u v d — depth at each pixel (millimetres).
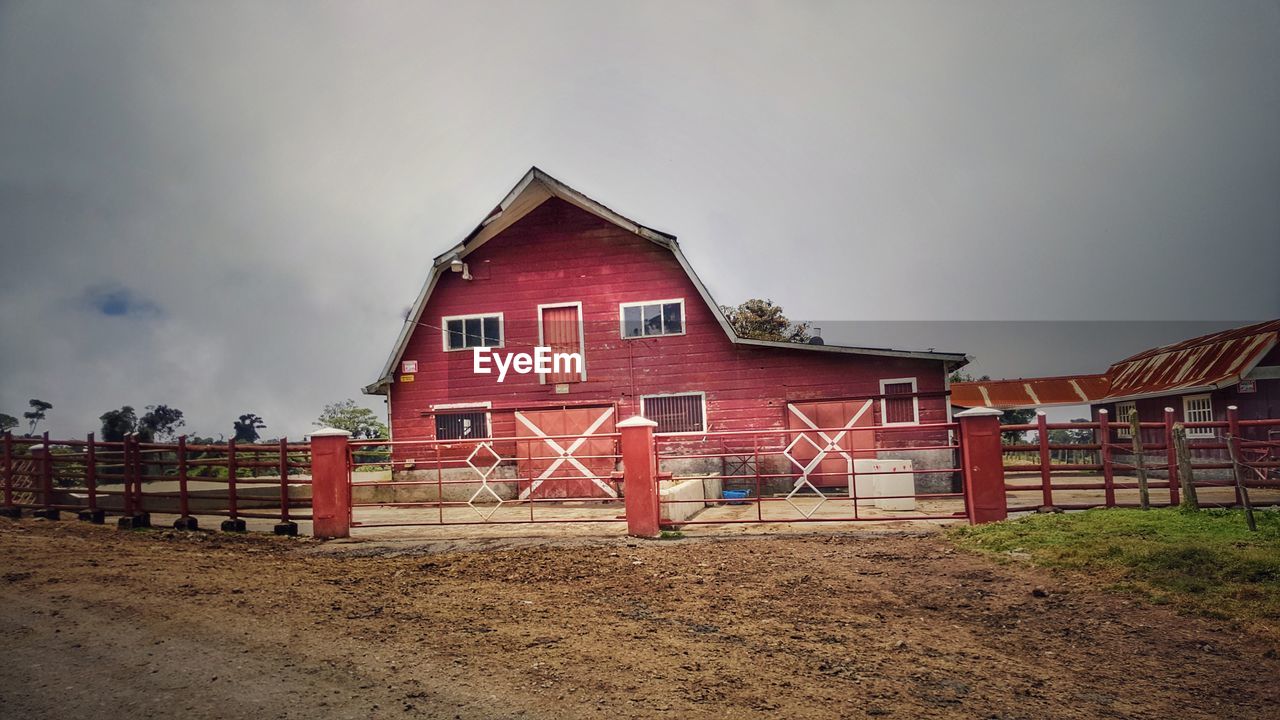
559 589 7629
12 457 13734
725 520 11773
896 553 9023
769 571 8305
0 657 5203
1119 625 6090
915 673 5105
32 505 13672
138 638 5645
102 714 4289
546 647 5602
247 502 15844
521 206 19703
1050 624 6195
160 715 4289
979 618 6418
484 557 9562
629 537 10828
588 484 18750
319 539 11359
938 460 17781
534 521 11930
